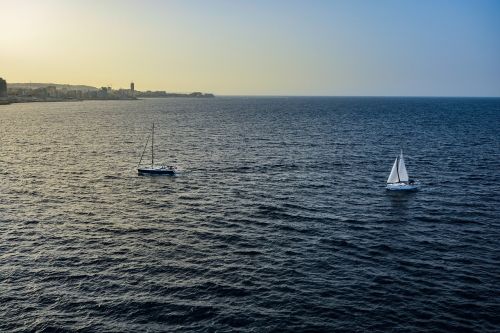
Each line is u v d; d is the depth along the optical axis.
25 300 36.16
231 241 49.62
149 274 41.03
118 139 140.62
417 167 93.81
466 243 49.75
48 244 48.12
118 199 67.38
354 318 34.06
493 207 63.97
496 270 42.75
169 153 112.12
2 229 52.53
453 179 82.25
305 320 33.72
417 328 32.88
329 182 79.62
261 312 34.72
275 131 168.75
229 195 70.12
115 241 49.28
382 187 76.00
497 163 98.50
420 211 61.94
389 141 137.25
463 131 169.00
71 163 96.88
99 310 34.84
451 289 38.75
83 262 43.50
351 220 57.66
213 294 37.44
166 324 33.03
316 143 132.38
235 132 164.62
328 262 44.19
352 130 172.75
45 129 169.75
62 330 32.22
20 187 73.69
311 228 54.38
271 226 55.00
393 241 50.19
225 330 32.34
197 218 58.03
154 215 59.22
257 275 41.06
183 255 45.53
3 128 171.25
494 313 34.91
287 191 72.88
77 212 60.19
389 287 38.97
